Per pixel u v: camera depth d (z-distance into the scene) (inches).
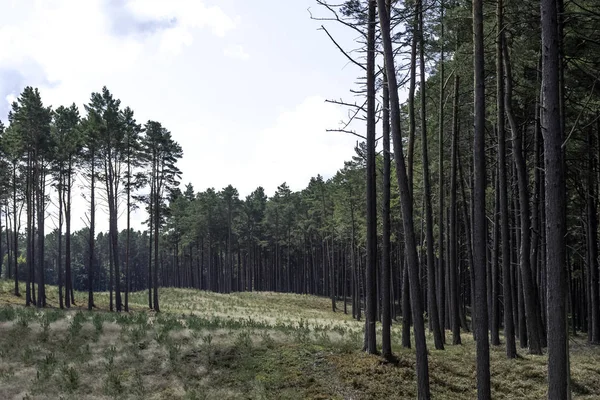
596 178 935.7
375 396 502.6
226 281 3253.0
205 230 3218.5
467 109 914.1
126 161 1672.0
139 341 665.0
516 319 917.8
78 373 555.5
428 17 721.6
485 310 423.2
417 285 468.1
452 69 790.5
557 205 353.1
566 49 624.7
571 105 685.3
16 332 663.1
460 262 1513.3
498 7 615.8
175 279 3929.6
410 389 518.3
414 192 1165.1
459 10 690.8
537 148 720.3
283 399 500.7
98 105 1633.9
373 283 640.4
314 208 2511.1
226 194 3201.3
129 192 1683.1
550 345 350.0
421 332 461.1
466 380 556.1
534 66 701.9
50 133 1664.6
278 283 3324.3
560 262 349.7
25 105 1562.5
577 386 534.6
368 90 615.5
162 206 1811.0
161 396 514.0
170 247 3629.4
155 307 1696.6
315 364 585.6
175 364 591.8
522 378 558.6
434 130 1045.2
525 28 656.4
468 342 828.6
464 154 1084.5
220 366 593.0
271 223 3235.7
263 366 590.2
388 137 649.6
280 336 708.7
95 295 2139.5
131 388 527.5
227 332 714.8
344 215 1897.1
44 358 593.9
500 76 649.6
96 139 1589.6
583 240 1163.3
